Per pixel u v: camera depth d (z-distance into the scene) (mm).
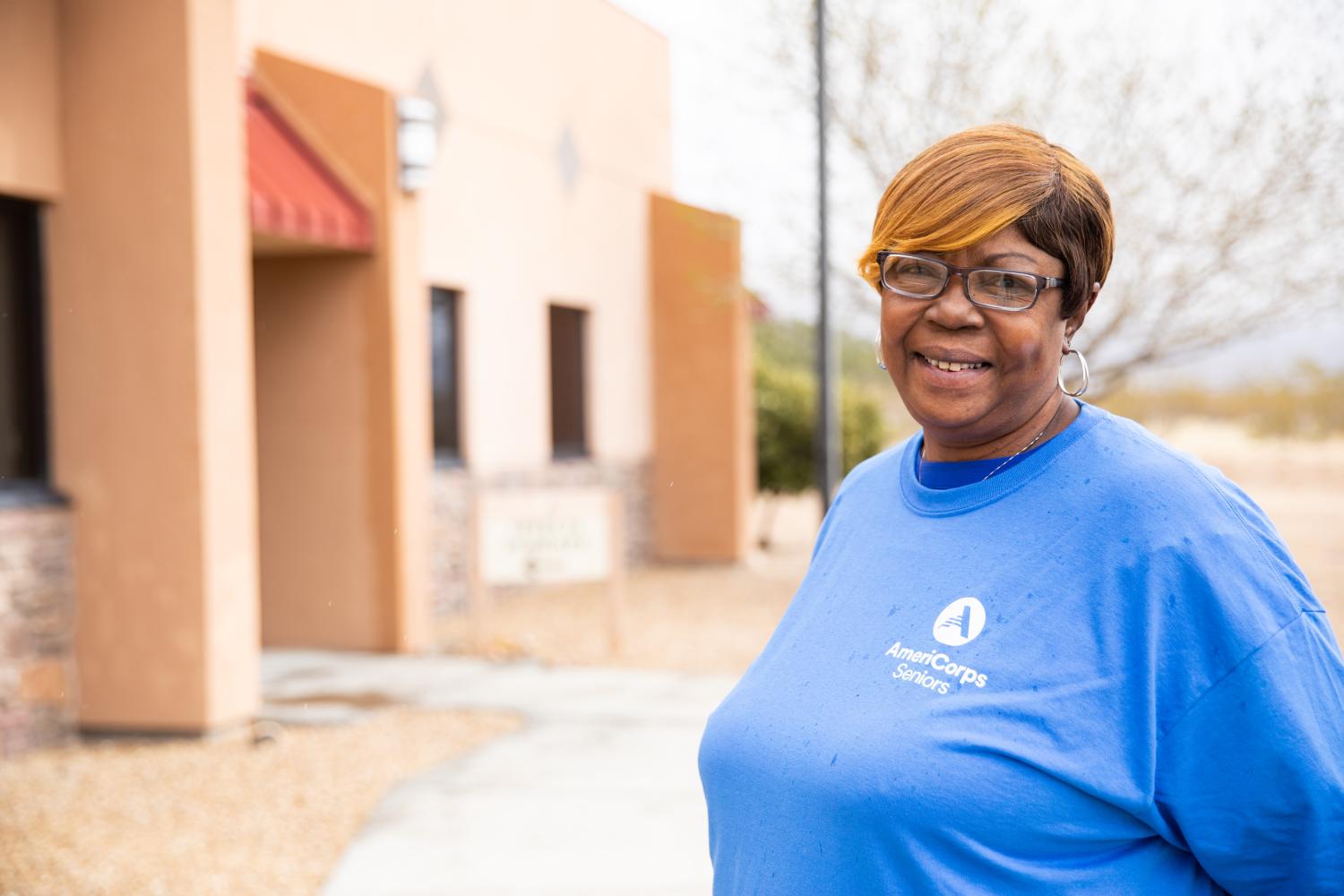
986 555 1627
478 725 7109
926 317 1662
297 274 9469
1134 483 1558
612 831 5195
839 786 1575
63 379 6641
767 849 1670
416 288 9570
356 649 9445
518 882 4625
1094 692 1483
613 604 9648
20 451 6535
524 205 12258
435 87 10922
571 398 13570
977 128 1682
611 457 14133
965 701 1525
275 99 9250
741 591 13062
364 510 9414
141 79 6539
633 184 14406
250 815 5461
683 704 7633
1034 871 1479
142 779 5977
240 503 6832
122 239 6590
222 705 6703
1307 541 17438
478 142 11484
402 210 9406
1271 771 1435
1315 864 1453
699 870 4746
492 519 9578
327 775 6082
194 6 6492
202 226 6559
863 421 17594
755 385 17391
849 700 1638
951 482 1760
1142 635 1485
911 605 1659
